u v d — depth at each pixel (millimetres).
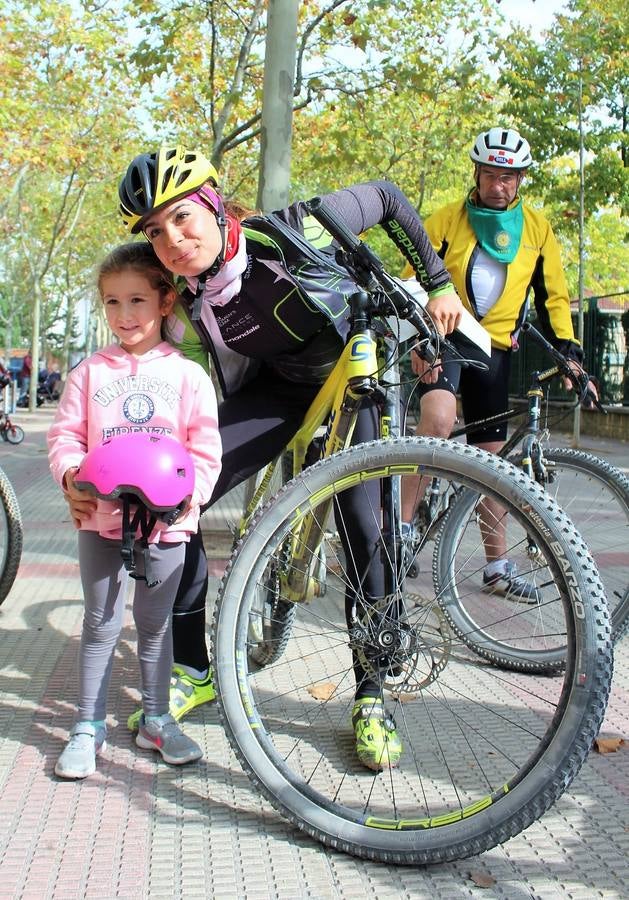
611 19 13797
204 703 3273
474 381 4348
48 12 16953
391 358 2787
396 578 2627
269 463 3240
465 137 15133
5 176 23203
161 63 9609
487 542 3479
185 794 2594
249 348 2914
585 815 2479
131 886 2137
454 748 2871
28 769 2738
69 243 31547
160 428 2754
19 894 2098
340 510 2705
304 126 12609
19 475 11234
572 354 4277
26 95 18312
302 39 8500
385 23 10203
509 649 3578
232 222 2689
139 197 2555
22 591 4898
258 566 2406
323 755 2807
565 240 26203
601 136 15141
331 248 2787
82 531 2781
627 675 3607
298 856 2281
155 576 2764
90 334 38406
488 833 2154
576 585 2131
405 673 2590
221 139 9094
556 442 15859
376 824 2264
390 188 2836
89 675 2805
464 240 4312
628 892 2119
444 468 2322
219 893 2109
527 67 14586
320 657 3688
